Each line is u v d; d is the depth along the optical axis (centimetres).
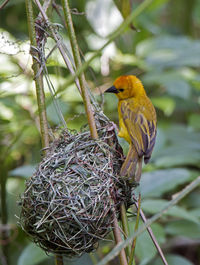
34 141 1159
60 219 648
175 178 945
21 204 698
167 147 1209
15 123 1044
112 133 741
